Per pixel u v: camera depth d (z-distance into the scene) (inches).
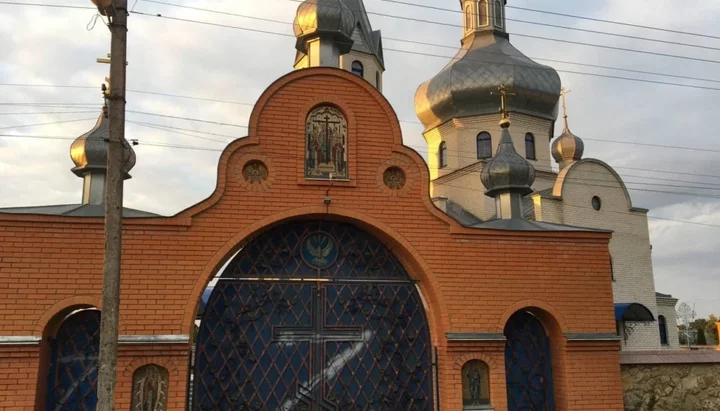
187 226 485.4
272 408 495.5
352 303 526.6
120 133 339.9
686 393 560.1
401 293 537.6
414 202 532.4
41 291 450.6
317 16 625.3
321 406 503.5
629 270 1115.3
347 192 520.4
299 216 510.9
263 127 514.0
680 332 1904.5
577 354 534.0
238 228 495.5
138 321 462.9
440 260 527.2
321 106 532.1
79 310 478.9
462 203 1226.0
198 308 518.9
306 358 510.0
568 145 1227.2
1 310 441.4
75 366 473.7
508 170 671.8
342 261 532.1
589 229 562.6
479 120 1240.8
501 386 514.0
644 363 555.5
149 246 476.4
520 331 556.1
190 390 486.0
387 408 514.3
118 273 331.0
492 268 534.6
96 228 468.4
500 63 1237.1
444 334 513.0
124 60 346.9
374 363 520.1
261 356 502.6
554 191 1077.1
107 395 318.3
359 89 539.2
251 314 507.5
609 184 1128.8
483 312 524.7
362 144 531.5
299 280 520.4
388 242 535.5
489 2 1378.0
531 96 1227.9
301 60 1064.8
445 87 1255.5
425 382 526.3
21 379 435.2
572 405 522.6
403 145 538.0
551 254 549.6
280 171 511.2
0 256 448.1
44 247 457.4
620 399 532.1
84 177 581.6
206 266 482.9
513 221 623.8
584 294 547.2
